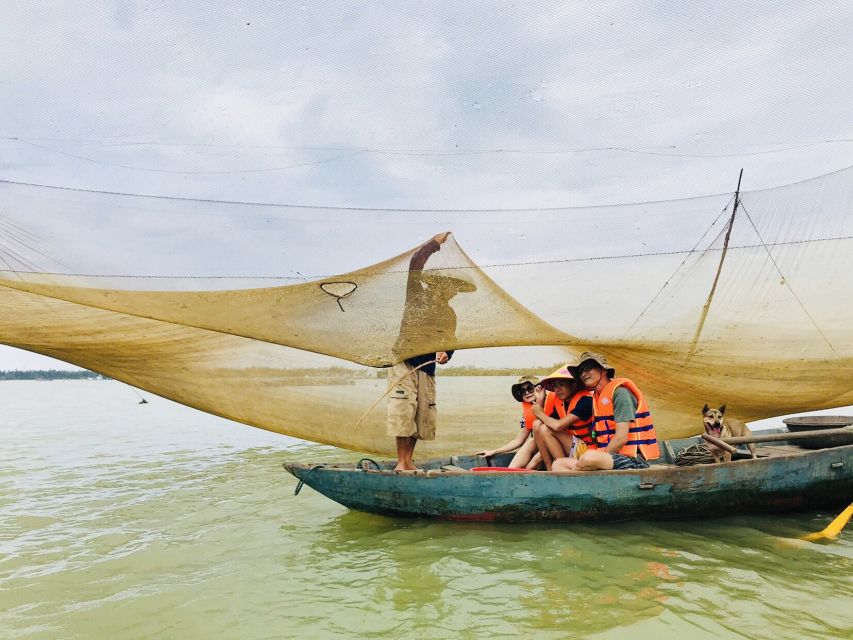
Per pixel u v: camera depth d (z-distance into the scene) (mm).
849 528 4527
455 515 4652
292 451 9219
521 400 5539
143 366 5641
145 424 13234
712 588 3314
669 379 5672
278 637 2854
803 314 4785
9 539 4496
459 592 3330
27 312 4836
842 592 3254
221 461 8258
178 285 4543
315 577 3617
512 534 4383
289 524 4828
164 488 6363
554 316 4895
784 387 5578
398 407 4988
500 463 5719
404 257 4754
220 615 3107
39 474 7258
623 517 4578
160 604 3260
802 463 4773
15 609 3217
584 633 2803
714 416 5461
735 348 5090
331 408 5609
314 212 4621
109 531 4695
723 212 4586
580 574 3557
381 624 2967
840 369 5234
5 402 22000
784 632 2785
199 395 5859
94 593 3430
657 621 2904
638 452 4871
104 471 7457
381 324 4902
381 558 3926
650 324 4934
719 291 4770
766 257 4609
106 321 5016
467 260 4754
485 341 5074
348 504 4910
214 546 4281
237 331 4965
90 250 4367
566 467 4777
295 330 4945
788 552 3951
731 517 4758
